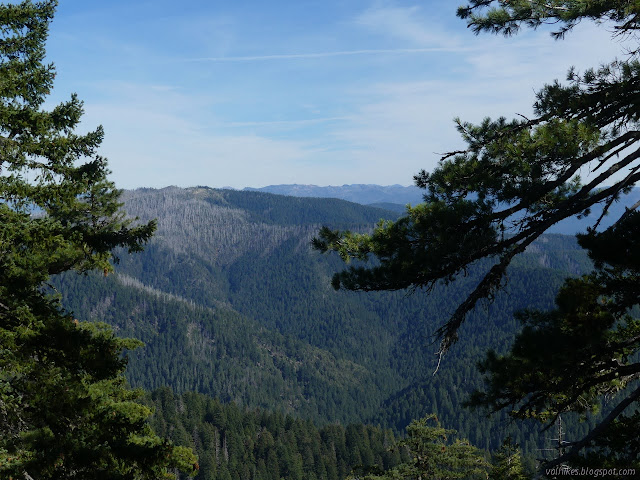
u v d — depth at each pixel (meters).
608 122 7.44
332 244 7.98
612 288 6.44
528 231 7.12
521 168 6.96
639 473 5.83
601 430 6.00
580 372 6.52
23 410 9.43
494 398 7.11
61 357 9.45
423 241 7.29
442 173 7.79
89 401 9.40
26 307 8.98
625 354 6.55
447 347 6.89
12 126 9.38
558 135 6.90
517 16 8.44
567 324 6.25
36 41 9.81
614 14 7.69
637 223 6.32
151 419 114.56
